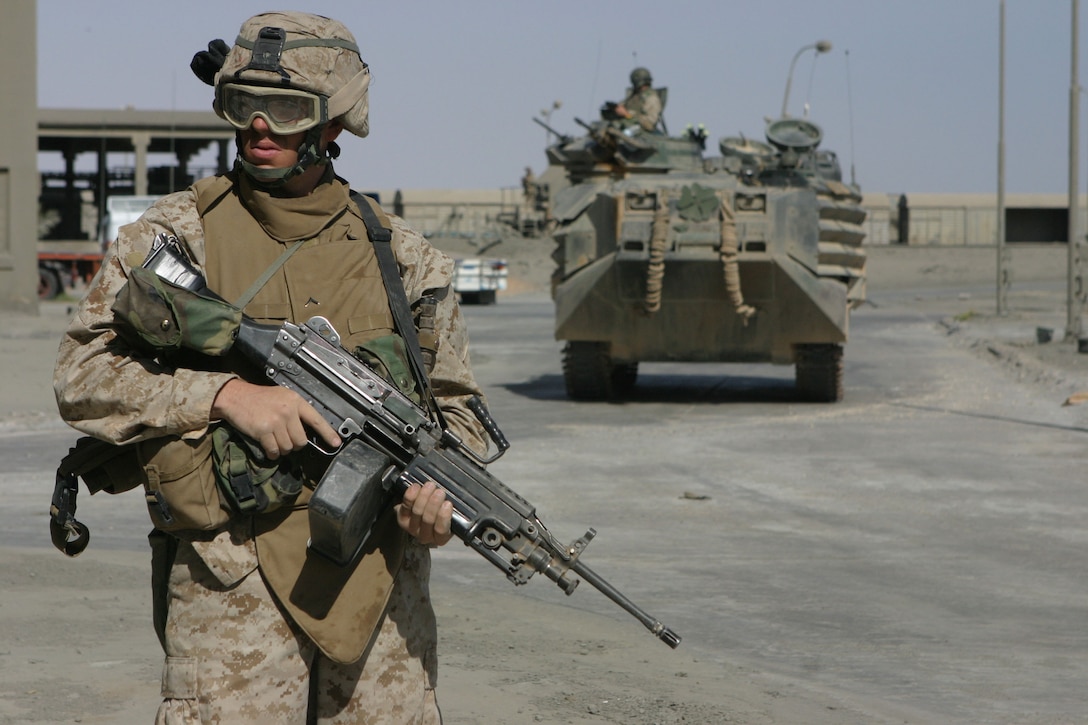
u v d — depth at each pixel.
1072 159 28.41
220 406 2.77
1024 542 9.38
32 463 12.65
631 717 5.23
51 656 5.91
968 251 70.56
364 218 3.12
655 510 10.48
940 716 5.39
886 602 7.54
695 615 7.16
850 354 27.27
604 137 19.27
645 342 18.28
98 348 2.84
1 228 33.66
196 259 2.99
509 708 5.31
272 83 2.90
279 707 2.84
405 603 3.00
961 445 14.34
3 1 33.22
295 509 2.87
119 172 65.62
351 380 2.88
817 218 17.36
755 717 5.28
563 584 2.98
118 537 9.17
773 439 14.81
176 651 2.84
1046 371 22.02
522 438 14.79
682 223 17.28
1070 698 5.70
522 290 61.50
